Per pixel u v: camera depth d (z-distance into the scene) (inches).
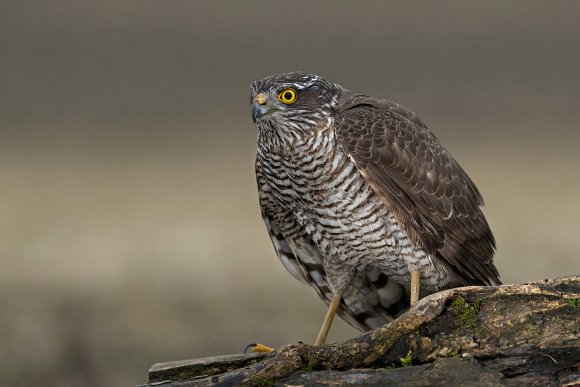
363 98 334.0
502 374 241.0
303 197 322.7
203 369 273.6
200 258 642.2
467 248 326.3
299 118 315.0
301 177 319.3
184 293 574.6
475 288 252.5
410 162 318.0
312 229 329.7
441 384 238.8
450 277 325.7
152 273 617.6
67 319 536.7
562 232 679.7
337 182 316.2
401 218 314.7
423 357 247.3
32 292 579.2
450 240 322.0
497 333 247.8
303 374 244.4
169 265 635.5
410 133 324.2
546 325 247.8
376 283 337.7
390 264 324.5
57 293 581.6
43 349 501.4
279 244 350.0
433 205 320.2
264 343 502.6
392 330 249.1
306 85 317.7
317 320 527.8
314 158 315.6
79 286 593.3
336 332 511.8
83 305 556.4
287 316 536.1
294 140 315.9
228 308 538.3
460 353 246.2
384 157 314.3
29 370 481.4
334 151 315.0
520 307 250.1
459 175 334.6
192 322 525.7
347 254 327.3
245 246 682.2
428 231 317.7
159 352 499.2
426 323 249.4
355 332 511.2
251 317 532.4
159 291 581.3
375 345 249.0
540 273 593.9
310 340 504.7
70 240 699.4
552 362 243.6
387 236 318.7
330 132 315.9
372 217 317.4
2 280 597.3
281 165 321.7
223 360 274.8
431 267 320.5
